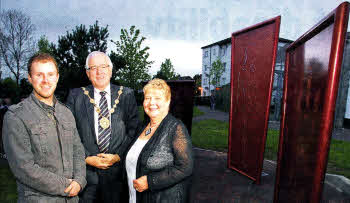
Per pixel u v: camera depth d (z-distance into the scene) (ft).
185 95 10.56
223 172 12.05
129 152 5.54
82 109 6.70
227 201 8.66
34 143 4.59
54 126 4.99
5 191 9.83
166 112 5.32
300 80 5.55
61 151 5.09
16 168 4.34
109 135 6.65
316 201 4.06
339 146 19.90
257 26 9.97
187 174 4.58
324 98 3.85
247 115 11.12
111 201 6.63
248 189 9.81
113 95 7.02
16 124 4.39
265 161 14.56
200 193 9.37
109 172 6.49
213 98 71.67
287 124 6.72
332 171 12.65
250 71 10.74
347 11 3.51
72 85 23.48
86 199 6.53
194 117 46.98
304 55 5.35
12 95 51.80
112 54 24.59
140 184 4.72
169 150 4.81
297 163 5.42
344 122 32.50
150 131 5.39
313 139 4.41
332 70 3.67
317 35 4.56
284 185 6.67
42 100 4.96
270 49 9.20
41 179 4.46
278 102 41.86
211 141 21.13
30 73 4.77
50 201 4.69
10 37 44.19
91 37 25.40
